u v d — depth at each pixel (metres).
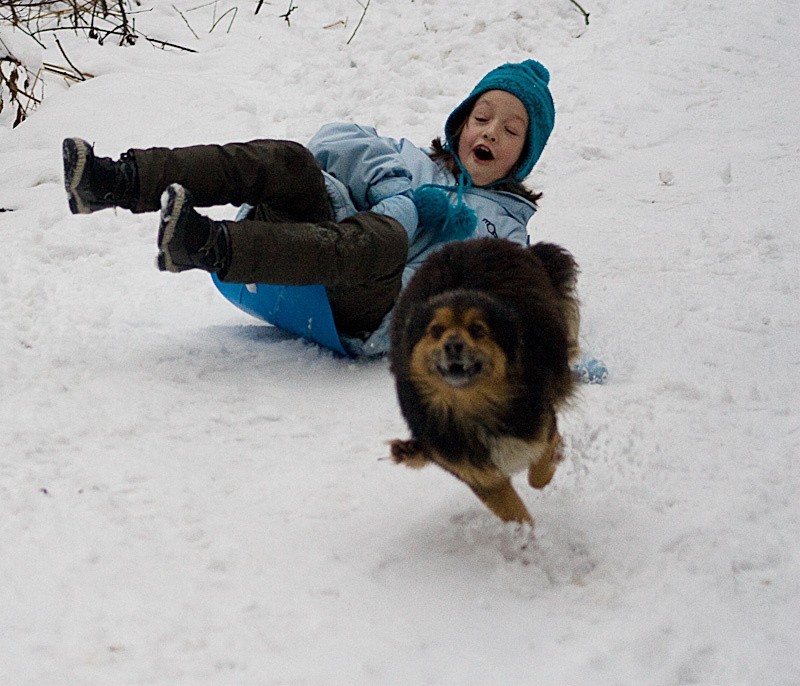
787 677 2.97
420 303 3.64
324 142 5.29
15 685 2.73
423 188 5.12
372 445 4.26
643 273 6.17
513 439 3.46
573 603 3.28
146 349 5.07
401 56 9.56
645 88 9.15
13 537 3.43
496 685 2.85
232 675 2.83
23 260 6.06
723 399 4.65
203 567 3.34
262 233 4.45
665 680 2.91
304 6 11.05
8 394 4.45
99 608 3.08
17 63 9.15
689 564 3.45
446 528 3.66
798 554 3.55
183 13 10.91
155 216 6.82
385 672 2.88
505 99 5.32
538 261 4.13
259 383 4.80
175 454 4.08
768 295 5.80
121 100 8.66
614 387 4.78
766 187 7.33
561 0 10.61
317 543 3.53
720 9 10.83
